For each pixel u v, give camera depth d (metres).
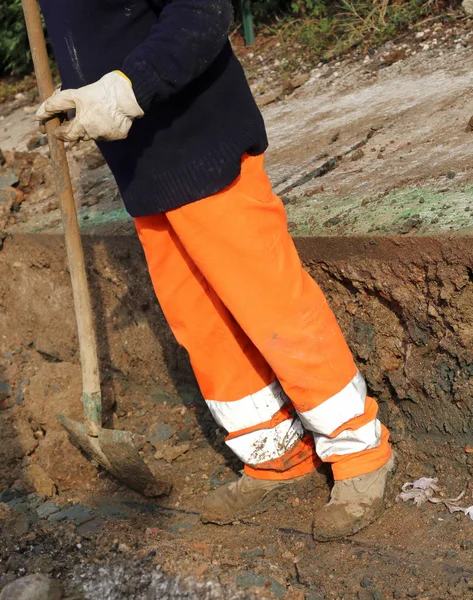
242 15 6.71
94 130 2.30
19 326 4.67
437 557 2.55
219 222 2.49
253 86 5.77
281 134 4.45
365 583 2.51
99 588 2.72
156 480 3.19
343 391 2.68
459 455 2.86
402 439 3.06
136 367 4.07
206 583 2.63
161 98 2.30
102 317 4.18
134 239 3.85
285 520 2.91
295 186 3.71
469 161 3.29
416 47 5.14
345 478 2.78
